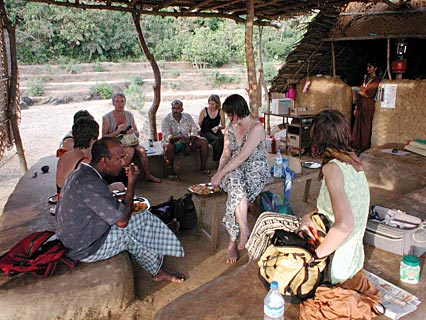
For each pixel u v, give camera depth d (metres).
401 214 2.87
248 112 3.19
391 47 8.01
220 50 23.48
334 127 1.85
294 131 6.91
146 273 3.02
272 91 7.98
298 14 7.63
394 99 5.95
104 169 2.48
